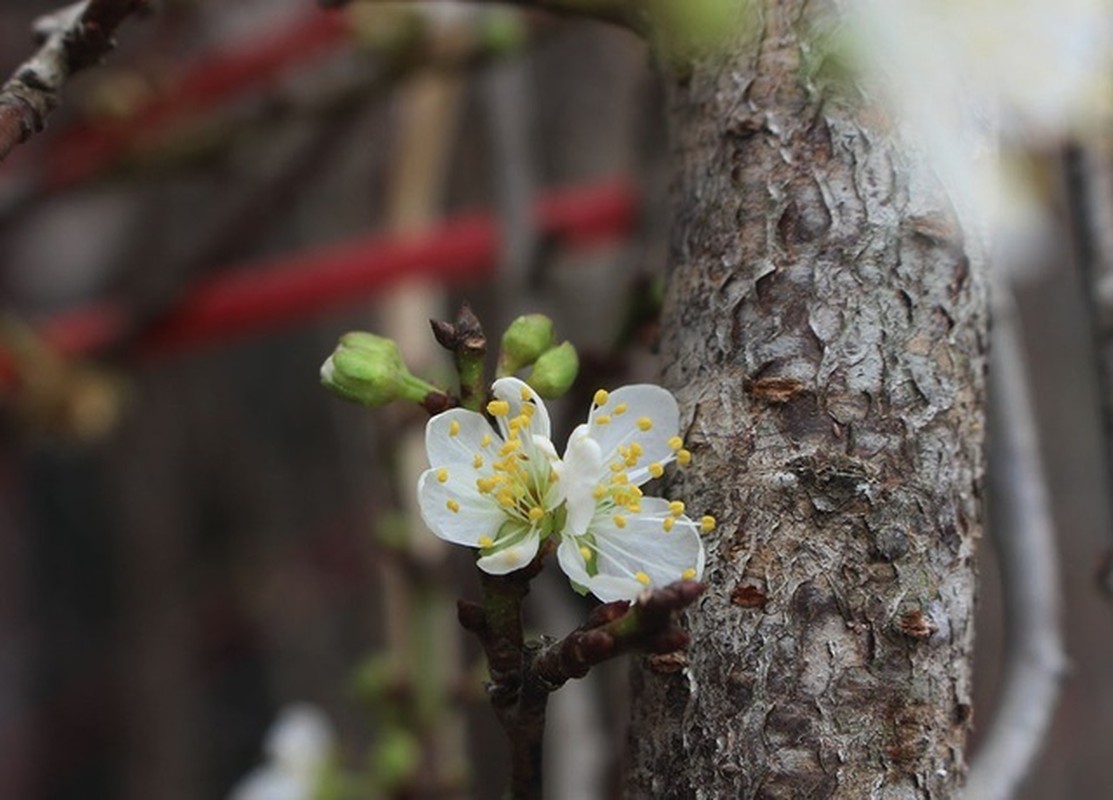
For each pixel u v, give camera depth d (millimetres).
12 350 861
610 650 415
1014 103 432
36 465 1347
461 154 1068
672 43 455
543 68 1089
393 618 685
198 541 1270
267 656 1269
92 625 1367
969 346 443
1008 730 551
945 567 436
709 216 448
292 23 1004
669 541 435
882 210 441
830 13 445
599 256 917
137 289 950
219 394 1271
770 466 434
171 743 1238
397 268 864
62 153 914
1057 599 562
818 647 429
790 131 444
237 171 980
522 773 437
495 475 439
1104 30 415
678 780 430
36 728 1265
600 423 441
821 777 426
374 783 693
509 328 449
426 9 792
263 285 896
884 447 435
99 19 446
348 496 1234
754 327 439
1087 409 1129
